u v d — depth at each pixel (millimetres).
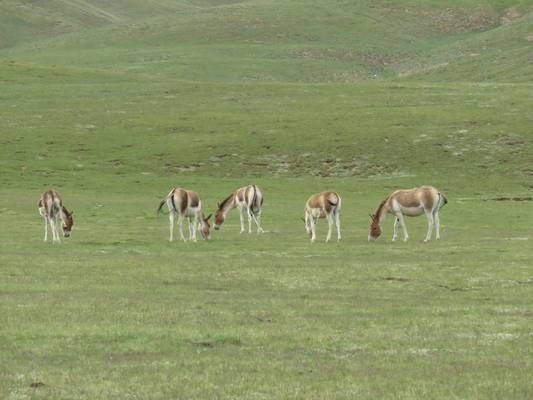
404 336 26891
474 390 20641
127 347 25219
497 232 61531
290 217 72188
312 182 99625
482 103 136000
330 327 28188
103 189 93438
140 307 31469
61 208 55438
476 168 104125
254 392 20547
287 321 29172
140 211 75500
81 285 36656
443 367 22969
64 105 140750
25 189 91625
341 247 51688
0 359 23719
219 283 37656
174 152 111875
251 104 141625
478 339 26469
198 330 27391
